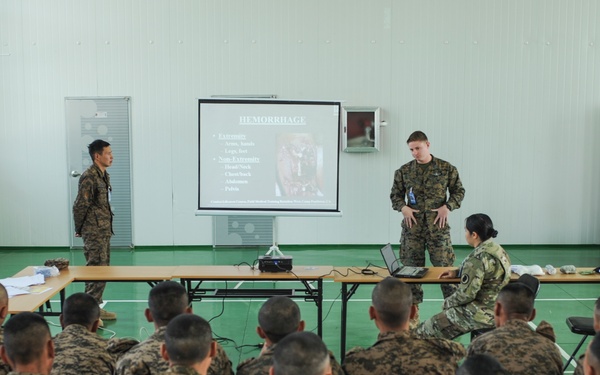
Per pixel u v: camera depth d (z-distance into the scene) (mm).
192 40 8195
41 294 3887
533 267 4328
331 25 8203
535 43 8242
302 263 7512
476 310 3801
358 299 6012
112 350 2756
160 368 2426
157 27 8164
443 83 8273
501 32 8227
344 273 4430
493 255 3797
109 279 4305
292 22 8195
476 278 3756
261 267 4441
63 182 8344
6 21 8117
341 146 8305
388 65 8250
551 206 8469
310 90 8281
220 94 8266
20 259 7828
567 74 8289
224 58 8227
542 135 8367
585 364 1904
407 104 8305
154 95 8258
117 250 8406
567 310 5582
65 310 2789
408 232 5379
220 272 4484
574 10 8211
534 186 8438
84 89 8227
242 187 6020
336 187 6008
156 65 8219
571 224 8492
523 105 8312
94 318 2828
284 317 2449
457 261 7727
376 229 8500
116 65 8203
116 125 8289
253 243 8508
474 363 1801
